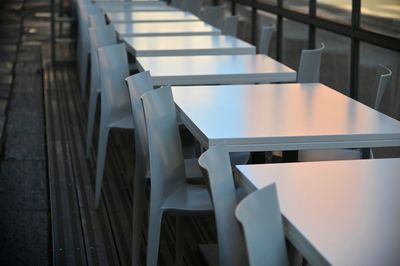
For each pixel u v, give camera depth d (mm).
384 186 2438
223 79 4391
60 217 4621
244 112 3445
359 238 2014
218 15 7504
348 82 5242
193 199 3301
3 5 15820
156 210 3229
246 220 1854
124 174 5453
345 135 3049
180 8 9188
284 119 3305
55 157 5852
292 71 4484
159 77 4328
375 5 4750
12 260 4023
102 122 4711
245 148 3002
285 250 2090
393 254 1919
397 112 4414
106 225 4488
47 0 16469
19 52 10672
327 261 1886
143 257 4020
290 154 3633
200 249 4020
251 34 8031
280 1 6922
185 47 5430
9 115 7141
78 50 8734
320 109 3520
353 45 5098
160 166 3240
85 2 8227
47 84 8570
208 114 3406
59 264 3943
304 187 2426
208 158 2328
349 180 2502
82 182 5266
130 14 7754
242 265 2381
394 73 4461
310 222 2121
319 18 5832
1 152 5965
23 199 4945
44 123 6875
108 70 4711
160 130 3283
